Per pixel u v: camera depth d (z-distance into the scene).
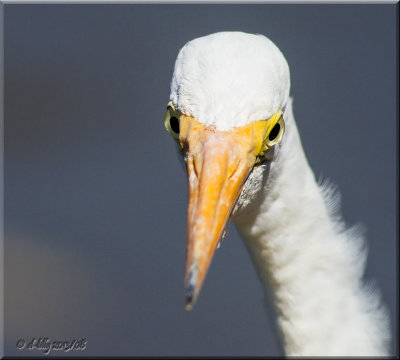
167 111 8.59
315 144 21.72
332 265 9.74
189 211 7.89
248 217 9.35
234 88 7.97
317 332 9.80
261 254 9.79
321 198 9.80
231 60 8.07
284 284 9.83
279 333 10.14
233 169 7.95
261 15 24.58
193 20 24.88
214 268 20.47
